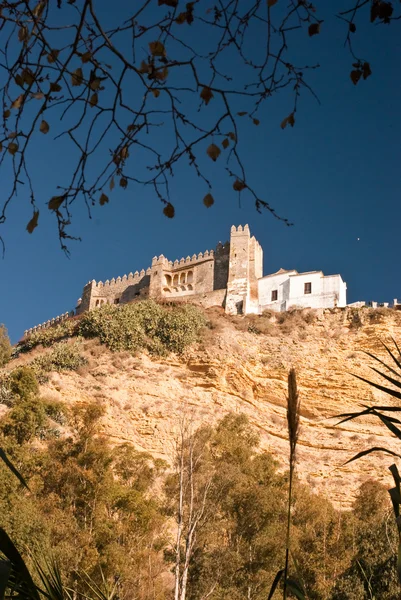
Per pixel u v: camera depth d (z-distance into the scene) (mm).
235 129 4945
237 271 68062
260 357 58688
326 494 47844
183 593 24641
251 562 29531
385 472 48906
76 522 29578
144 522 31078
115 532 29547
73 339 60156
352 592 22859
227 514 33656
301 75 4816
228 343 58438
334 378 56812
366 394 55594
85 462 33688
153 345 58250
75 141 4969
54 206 5000
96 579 25281
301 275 66062
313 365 57844
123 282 77312
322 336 60000
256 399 56531
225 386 55812
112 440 48938
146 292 73375
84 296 79875
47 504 29938
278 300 66000
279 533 31172
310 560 28984
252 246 69938
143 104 4945
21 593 4578
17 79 4867
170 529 34625
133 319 59781
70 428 43000
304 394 56188
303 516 33281
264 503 32438
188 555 25938
